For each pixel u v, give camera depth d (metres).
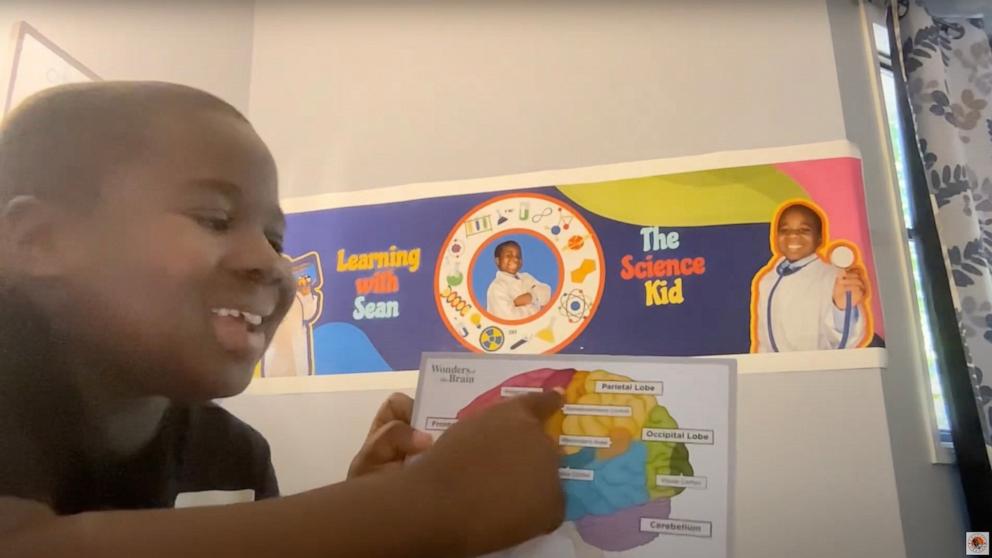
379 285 0.91
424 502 0.45
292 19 0.99
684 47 0.94
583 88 0.95
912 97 1.00
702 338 0.82
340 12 1.01
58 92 0.56
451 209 0.93
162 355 0.54
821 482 0.77
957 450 0.85
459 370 0.59
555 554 0.49
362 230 0.94
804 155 0.86
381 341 0.89
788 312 0.82
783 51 0.92
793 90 0.90
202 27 0.84
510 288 0.89
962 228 0.94
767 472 0.78
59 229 0.51
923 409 0.84
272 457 0.75
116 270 0.53
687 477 0.53
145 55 0.75
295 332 0.89
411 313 0.90
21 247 0.50
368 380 0.87
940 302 0.91
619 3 0.98
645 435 0.54
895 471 0.77
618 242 0.87
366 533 0.42
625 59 0.95
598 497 0.52
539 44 0.98
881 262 0.87
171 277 0.55
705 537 0.51
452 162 0.95
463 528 0.45
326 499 0.43
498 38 1.00
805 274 0.82
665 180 0.88
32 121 0.54
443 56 1.00
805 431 0.79
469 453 0.49
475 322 0.88
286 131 0.94
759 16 0.94
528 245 0.90
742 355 0.81
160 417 0.55
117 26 0.73
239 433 0.69
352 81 1.00
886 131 0.94
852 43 0.97
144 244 0.55
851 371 0.80
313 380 0.87
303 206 0.94
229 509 0.42
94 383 0.50
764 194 0.86
